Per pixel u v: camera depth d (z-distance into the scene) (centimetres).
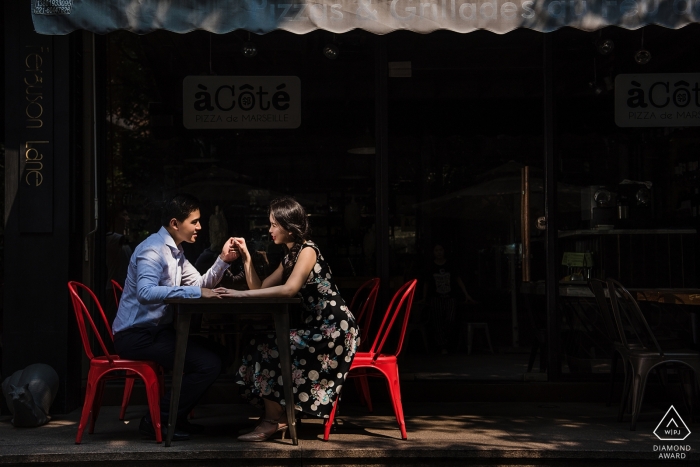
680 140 537
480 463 371
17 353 472
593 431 419
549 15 411
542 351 528
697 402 475
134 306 404
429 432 417
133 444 388
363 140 535
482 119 537
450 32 537
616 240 531
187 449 373
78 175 498
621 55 538
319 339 395
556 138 532
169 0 410
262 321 428
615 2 409
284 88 538
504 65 537
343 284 531
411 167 536
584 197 532
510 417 463
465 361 532
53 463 369
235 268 530
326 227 534
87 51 515
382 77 533
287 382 380
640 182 536
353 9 411
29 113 475
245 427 436
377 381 515
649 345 459
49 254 474
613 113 536
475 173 537
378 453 369
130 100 531
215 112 537
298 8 411
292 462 370
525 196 535
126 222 531
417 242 534
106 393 513
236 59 537
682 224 534
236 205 536
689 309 529
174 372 382
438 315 534
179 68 535
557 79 534
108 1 409
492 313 534
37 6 409
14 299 473
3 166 624
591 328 525
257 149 536
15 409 432
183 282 436
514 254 536
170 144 535
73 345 487
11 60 477
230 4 411
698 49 539
